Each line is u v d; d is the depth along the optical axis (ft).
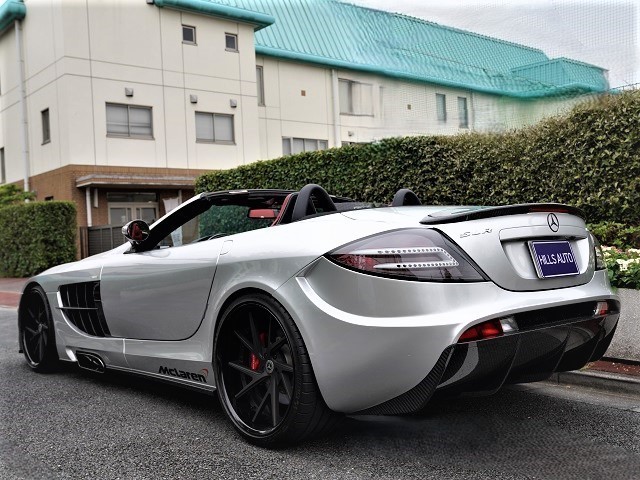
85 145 61.62
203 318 10.68
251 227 13.11
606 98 20.94
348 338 8.27
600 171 20.49
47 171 65.36
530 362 8.54
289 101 77.46
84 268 13.96
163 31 66.18
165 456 9.31
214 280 10.36
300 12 81.05
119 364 13.05
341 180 29.76
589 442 9.59
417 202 12.81
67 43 60.64
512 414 11.10
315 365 8.61
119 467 8.91
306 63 78.59
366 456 9.06
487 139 24.32
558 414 11.09
